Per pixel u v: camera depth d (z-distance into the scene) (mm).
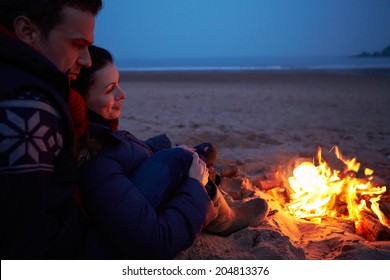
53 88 1530
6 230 1413
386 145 5961
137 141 2250
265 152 4988
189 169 2055
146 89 19688
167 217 1857
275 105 11961
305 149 5246
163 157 2041
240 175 3828
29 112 1402
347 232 2711
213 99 14023
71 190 1632
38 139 1410
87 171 1801
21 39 1526
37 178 1411
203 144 2619
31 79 1449
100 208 1762
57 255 1633
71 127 1570
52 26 1530
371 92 16953
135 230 1743
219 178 2674
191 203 1934
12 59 1453
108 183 1786
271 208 2926
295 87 20594
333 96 15172
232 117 9055
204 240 2332
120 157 1939
